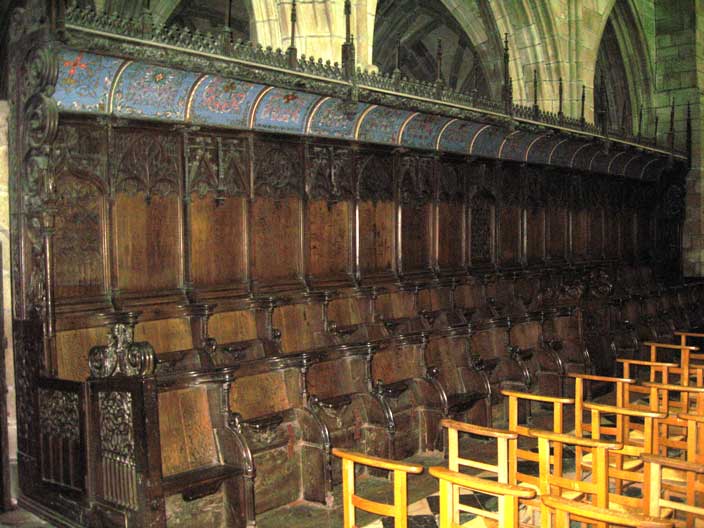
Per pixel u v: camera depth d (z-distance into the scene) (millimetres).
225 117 8109
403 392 7766
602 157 15148
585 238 15141
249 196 8477
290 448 6582
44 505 6059
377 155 10227
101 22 6309
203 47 7168
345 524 4395
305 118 8953
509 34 14016
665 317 13359
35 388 6160
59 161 6742
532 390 9633
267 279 8805
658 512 4281
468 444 8141
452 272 11555
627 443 6148
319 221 9445
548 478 4734
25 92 6234
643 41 17703
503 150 12453
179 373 5824
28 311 6367
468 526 4785
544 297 10859
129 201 7402
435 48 21516
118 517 5262
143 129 7461
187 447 5855
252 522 5828
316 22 9211
